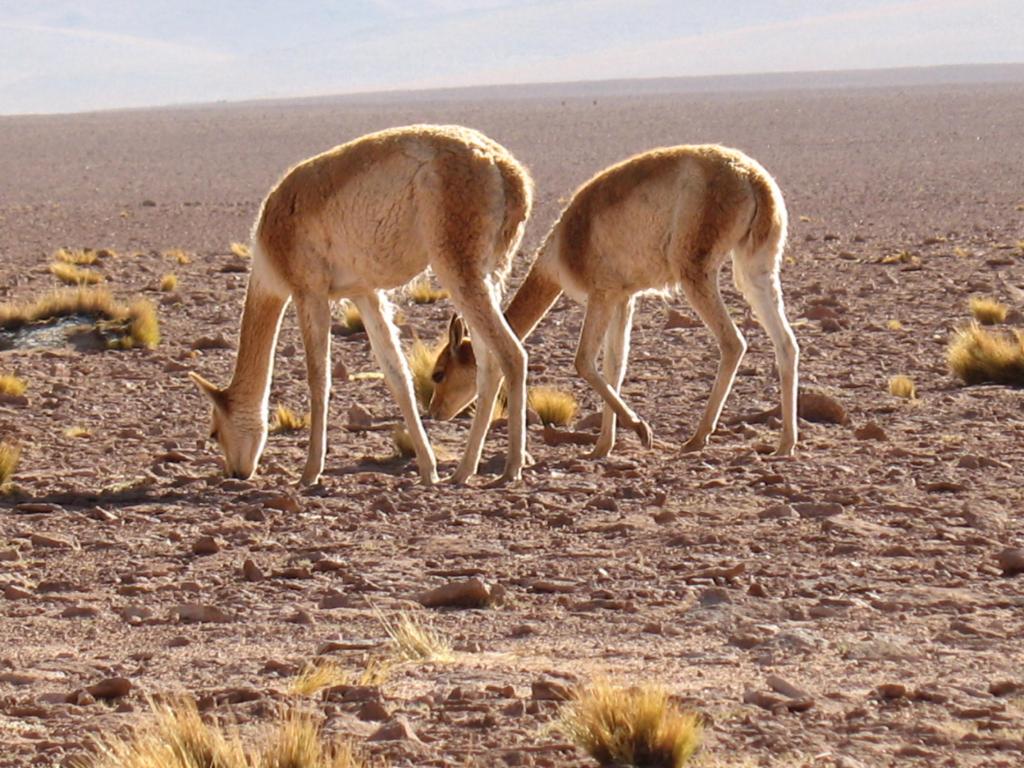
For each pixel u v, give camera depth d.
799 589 11.27
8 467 16.98
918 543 12.46
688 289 16.23
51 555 13.75
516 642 10.40
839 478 15.15
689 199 16.05
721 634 10.32
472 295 15.34
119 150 121.31
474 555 12.88
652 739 7.62
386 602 11.59
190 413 21.88
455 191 15.14
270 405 22.27
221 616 11.40
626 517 13.92
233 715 8.70
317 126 151.25
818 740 7.88
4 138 143.25
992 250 39.78
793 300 31.64
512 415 15.80
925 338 26.05
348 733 8.16
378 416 21.17
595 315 17.06
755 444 17.25
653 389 22.06
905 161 84.94
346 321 29.81
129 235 54.62
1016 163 79.44
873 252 41.31
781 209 16.27
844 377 22.38
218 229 56.41
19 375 25.17
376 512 14.82
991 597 10.87
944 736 7.85
